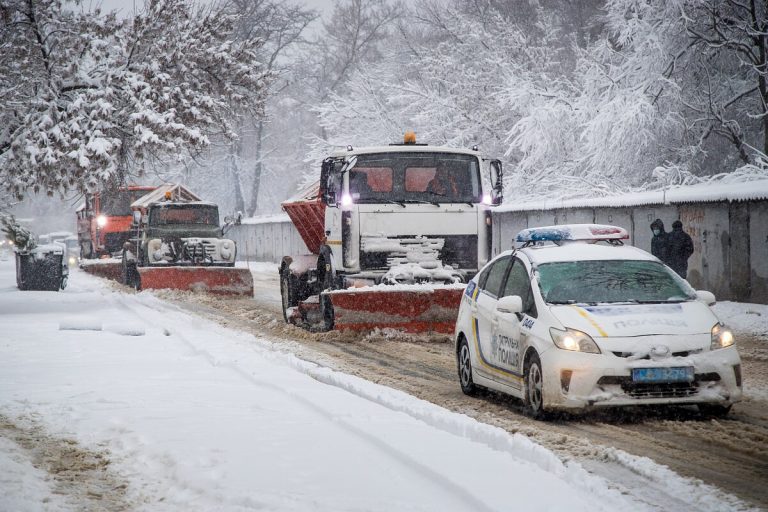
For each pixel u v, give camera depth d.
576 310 13.83
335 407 13.03
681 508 8.65
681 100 47.88
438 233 24.67
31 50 36.09
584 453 11.12
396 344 23.20
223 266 44.00
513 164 59.41
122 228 62.53
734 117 50.53
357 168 24.50
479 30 64.44
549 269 14.98
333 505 8.40
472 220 24.86
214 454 10.51
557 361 13.16
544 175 51.97
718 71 50.03
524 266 15.35
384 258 24.53
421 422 11.96
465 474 9.16
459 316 17.02
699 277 33.12
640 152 48.19
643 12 49.47
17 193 35.41
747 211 30.98
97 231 64.75
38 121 34.44
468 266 24.94
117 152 35.94
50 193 35.12
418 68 69.75
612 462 10.62
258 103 38.69
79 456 10.91
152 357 20.00
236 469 9.80
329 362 19.98
